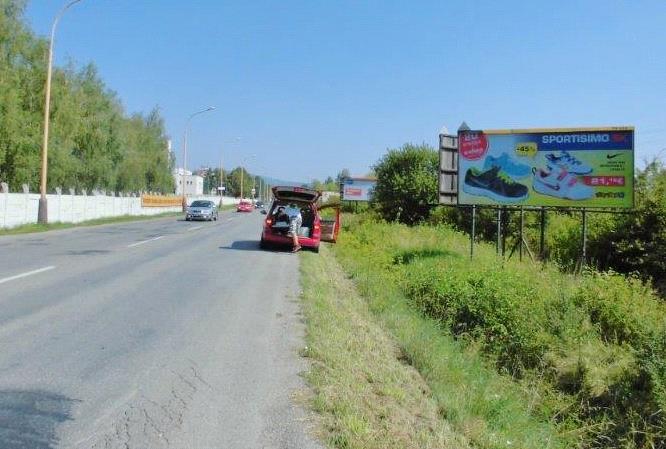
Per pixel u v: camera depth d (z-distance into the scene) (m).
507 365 9.64
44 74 42.62
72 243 21.14
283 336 7.77
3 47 40.66
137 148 73.12
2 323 7.79
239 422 4.80
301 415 5.01
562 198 18.50
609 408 7.91
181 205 72.50
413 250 19.77
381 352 7.59
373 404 5.46
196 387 5.59
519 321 10.25
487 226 27.52
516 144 19.09
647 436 7.05
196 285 11.97
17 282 11.26
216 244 22.78
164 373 5.95
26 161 39.34
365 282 13.55
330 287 12.74
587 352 9.12
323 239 24.81
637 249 17.75
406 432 4.95
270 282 12.88
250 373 6.09
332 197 70.81
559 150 18.56
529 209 20.77
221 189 91.12
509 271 13.84
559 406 8.05
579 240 19.84
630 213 17.77
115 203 45.88
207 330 7.93
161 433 4.50
